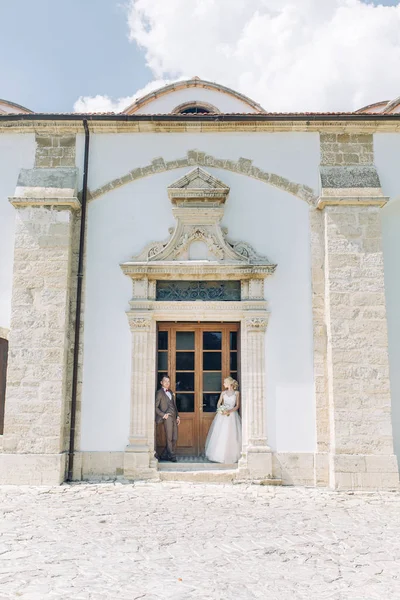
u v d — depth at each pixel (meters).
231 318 9.76
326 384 9.41
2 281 9.84
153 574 4.93
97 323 9.66
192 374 10.12
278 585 4.71
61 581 4.70
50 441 9.02
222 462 9.47
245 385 9.52
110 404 9.42
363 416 9.06
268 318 9.62
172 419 9.76
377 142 10.12
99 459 9.27
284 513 7.30
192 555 5.48
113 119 9.96
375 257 9.53
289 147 10.13
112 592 4.48
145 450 9.22
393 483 8.84
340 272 9.49
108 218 10.00
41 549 5.58
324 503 7.95
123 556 5.41
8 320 9.72
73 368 9.43
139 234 9.97
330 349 9.30
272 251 9.88
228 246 9.79
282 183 10.03
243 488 8.82
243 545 5.84
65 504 7.59
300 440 9.30
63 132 10.17
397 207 10.33
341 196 9.65
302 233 9.90
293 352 9.55
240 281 9.88
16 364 9.23
